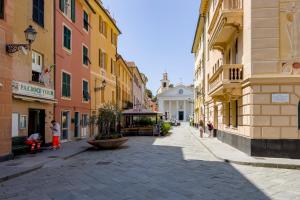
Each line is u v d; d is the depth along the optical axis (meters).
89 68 26.14
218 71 16.70
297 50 13.77
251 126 13.93
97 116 19.83
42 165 11.67
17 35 14.73
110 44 33.44
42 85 16.94
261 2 14.05
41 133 17.39
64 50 20.56
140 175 9.77
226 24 15.94
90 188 8.00
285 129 13.61
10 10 13.01
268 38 13.93
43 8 17.52
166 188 7.97
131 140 25.42
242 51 15.66
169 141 24.19
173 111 96.38
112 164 12.12
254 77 13.80
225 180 9.03
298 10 13.88
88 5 24.81
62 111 20.20
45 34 17.70
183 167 11.38
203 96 37.66
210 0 29.67
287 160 12.57
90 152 16.41
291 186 8.30
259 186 8.27
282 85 13.69
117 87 37.00
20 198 7.08
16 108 14.41
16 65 14.41
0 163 11.73
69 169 11.00
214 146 18.42
